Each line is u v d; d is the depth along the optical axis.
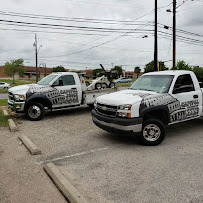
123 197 3.13
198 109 6.21
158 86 5.93
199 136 6.14
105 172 3.92
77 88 9.29
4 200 3.11
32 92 8.27
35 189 3.40
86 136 6.25
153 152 4.88
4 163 4.39
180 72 6.09
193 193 3.21
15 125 7.14
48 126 7.50
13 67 48.91
